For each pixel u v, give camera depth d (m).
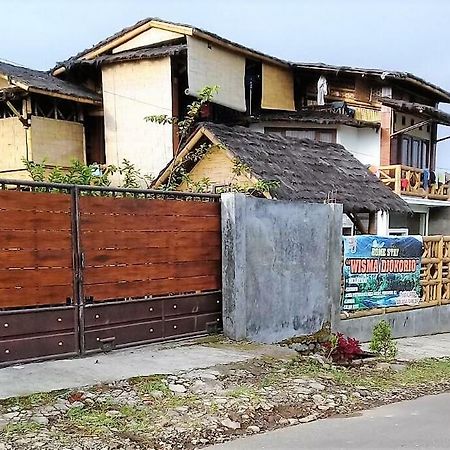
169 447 4.58
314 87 20.48
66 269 6.70
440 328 12.87
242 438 4.88
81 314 6.82
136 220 7.37
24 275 6.35
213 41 16.80
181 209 7.86
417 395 6.79
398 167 18.45
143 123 16.92
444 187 21.44
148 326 7.52
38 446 4.31
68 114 17.23
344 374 7.38
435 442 4.90
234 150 12.09
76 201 6.77
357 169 15.23
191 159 12.89
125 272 7.27
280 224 8.82
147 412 5.19
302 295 9.24
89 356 6.86
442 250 12.82
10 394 5.25
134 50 17.45
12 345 6.26
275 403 5.78
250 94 19.23
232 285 8.16
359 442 4.85
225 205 8.23
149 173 16.80
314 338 9.13
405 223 20.80
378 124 19.42
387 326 9.48
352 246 10.56
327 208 9.70
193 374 6.31
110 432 4.69
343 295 10.47
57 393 5.36
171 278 7.77
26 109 15.88
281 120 18.81
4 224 6.19
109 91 17.39
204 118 17.88
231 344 7.87
